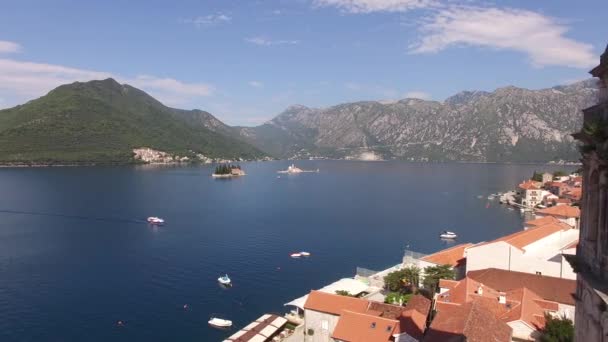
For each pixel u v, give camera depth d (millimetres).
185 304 126188
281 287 142125
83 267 157375
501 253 116438
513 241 119250
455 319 71250
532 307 86188
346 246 198750
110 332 108312
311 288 141625
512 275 105188
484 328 68812
